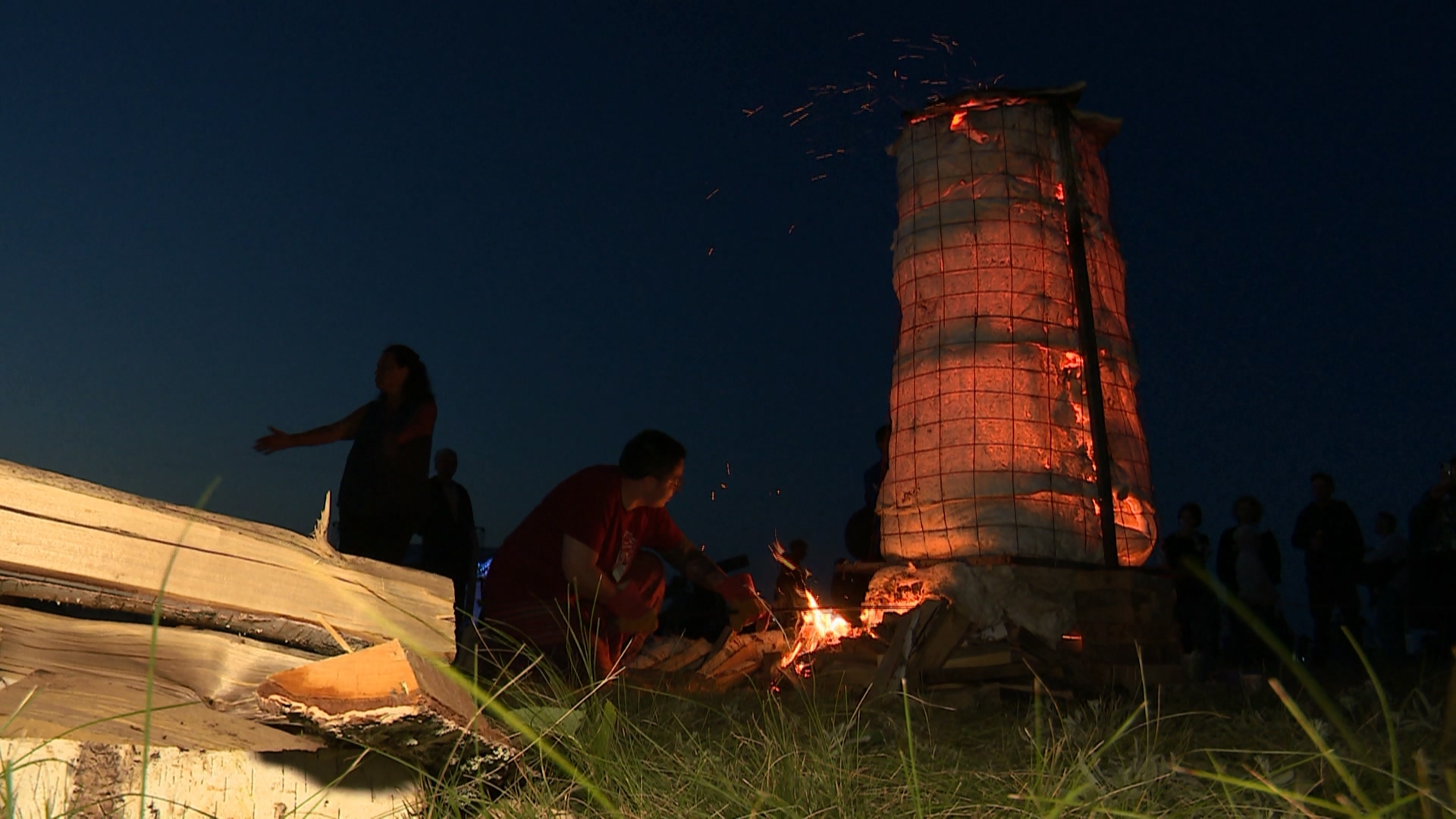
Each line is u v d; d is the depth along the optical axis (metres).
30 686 2.01
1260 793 2.57
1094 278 8.07
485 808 2.41
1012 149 7.99
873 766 2.82
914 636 6.13
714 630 8.47
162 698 2.16
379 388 6.42
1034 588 7.09
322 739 2.29
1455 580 9.15
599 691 3.42
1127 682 6.55
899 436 7.91
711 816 2.53
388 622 2.68
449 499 8.23
